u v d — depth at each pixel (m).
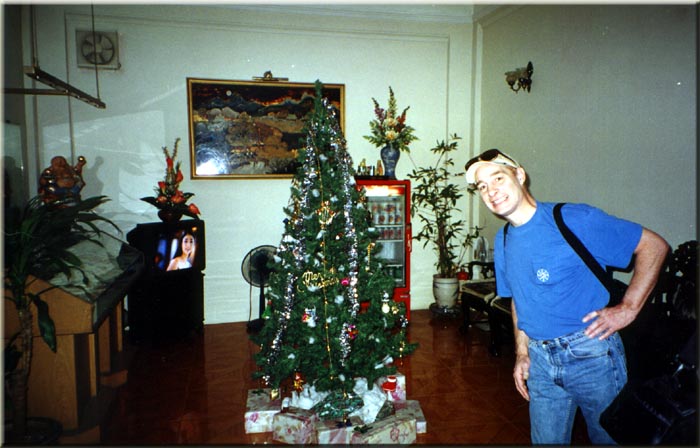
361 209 3.08
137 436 2.96
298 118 5.32
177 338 4.76
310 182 2.96
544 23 4.50
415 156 5.73
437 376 3.80
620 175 3.60
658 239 1.69
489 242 5.53
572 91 4.13
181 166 5.09
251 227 5.34
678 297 2.71
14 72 4.28
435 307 5.52
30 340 2.50
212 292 5.30
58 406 2.86
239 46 5.14
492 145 5.50
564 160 4.27
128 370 4.02
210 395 3.53
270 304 3.28
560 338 1.78
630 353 2.66
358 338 3.05
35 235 2.54
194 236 4.65
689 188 2.99
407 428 2.86
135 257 3.92
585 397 1.76
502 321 4.08
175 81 5.01
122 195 4.95
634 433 1.61
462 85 5.77
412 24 5.58
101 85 4.83
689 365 1.62
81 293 2.79
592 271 1.70
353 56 5.46
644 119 3.35
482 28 5.62
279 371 2.98
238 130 5.17
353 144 5.55
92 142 4.84
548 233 1.74
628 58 3.48
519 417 3.13
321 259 3.04
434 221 5.79
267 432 3.01
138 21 4.86
